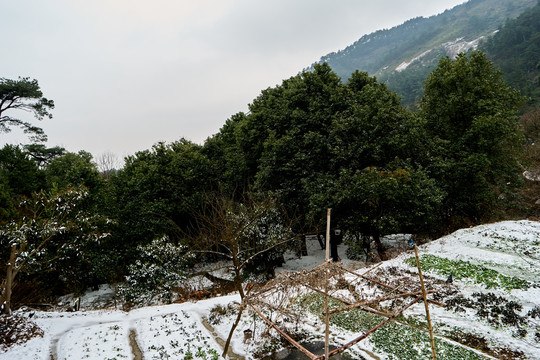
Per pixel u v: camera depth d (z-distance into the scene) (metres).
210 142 37.88
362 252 29.05
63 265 25.70
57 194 18.31
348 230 25.75
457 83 27.98
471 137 26.41
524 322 13.66
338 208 23.44
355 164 23.45
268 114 29.91
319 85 27.27
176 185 32.34
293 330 15.19
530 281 16.39
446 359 11.92
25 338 14.63
